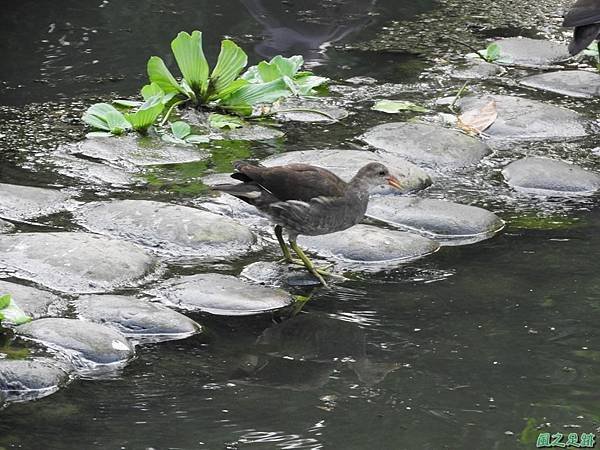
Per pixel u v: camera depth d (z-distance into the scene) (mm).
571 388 8016
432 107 13992
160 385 7988
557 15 17719
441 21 17406
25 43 15883
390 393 7941
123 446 7188
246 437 7328
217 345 8586
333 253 10164
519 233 10688
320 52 15961
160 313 8758
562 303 9312
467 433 7422
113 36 16250
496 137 13148
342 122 13461
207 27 16672
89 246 9742
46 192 11094
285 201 9492
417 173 11805
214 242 10211
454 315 9125
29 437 7266
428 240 10391
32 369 7875
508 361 8406
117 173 11773
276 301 9195
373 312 9180
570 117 13531
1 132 12859
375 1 18219
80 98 14008
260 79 14156
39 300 8898
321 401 7828
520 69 15508
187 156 12273
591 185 11742
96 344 8250
